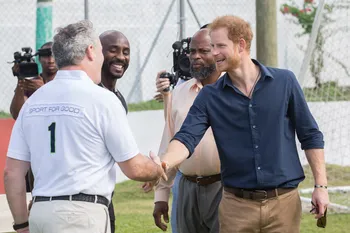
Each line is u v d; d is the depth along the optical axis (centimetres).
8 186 1675
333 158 4375
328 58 4512
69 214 1584
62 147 1597
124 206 3647
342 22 4525
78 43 1631
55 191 1595
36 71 2694
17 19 5656
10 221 2503
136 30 5966
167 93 2297
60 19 5594
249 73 1844
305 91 4431
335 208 3488
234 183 1858
